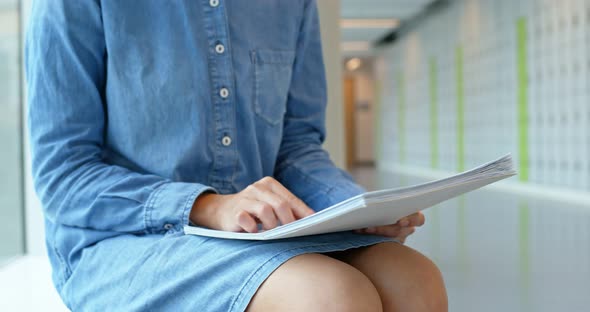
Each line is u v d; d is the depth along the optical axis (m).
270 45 0.99
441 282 0.79
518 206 5.46
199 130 0.89
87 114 0.87
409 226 0.89
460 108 9.81
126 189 0.82
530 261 2.80
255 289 0.67
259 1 0.98
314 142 1.12
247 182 0.96
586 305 2.02
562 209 5.17
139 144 0.89
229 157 0.93
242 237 0.69
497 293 2.21
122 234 0.84
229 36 0.93
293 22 1.03
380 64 15.16
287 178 1.04
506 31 7.93
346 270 0.67
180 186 0.81
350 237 0.82
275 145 1.01
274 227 0.72
